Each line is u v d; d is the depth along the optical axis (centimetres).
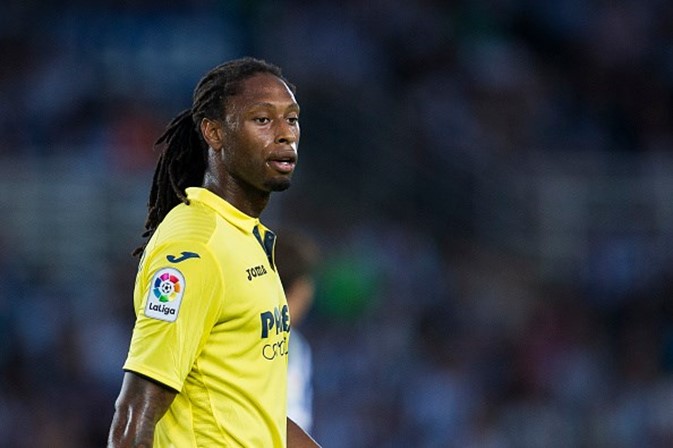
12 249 5678
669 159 6819
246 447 1522
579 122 7256
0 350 5031
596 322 5953
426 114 6750
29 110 6241
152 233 1656
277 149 1549
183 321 1474
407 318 5528
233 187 1574
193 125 1620
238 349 1523
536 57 7588
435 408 5059
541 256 6331
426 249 6016
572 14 7675
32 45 6588
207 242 1509
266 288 1555
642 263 6219
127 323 5150
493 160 6681
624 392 5419
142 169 5975
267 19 6875
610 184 6562
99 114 6241
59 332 5056
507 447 5222
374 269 5550
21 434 4750
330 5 7006
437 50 7169
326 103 6450
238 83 1559
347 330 5294
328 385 5038
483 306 5859
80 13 6738
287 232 2547
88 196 5878
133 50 6625
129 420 1455
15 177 5875
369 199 6231
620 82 7488
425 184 6397
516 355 5591
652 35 7706
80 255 5775
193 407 1517
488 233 6362
